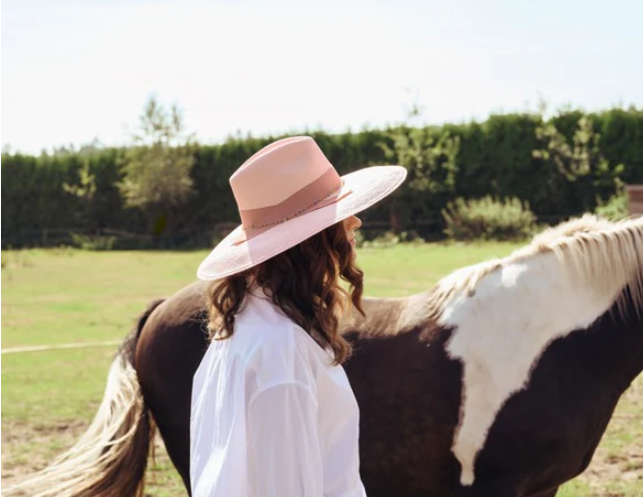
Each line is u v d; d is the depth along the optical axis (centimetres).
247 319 165
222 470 155
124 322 1166
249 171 170
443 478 319
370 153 2808
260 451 153
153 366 336
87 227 3117
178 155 2983
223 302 169
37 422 662
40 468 545
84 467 308
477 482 313
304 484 152
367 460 321
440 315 318
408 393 312
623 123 2491
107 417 323
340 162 2844
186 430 332
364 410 316
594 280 313
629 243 314
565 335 308
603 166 2489
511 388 303
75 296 1485
